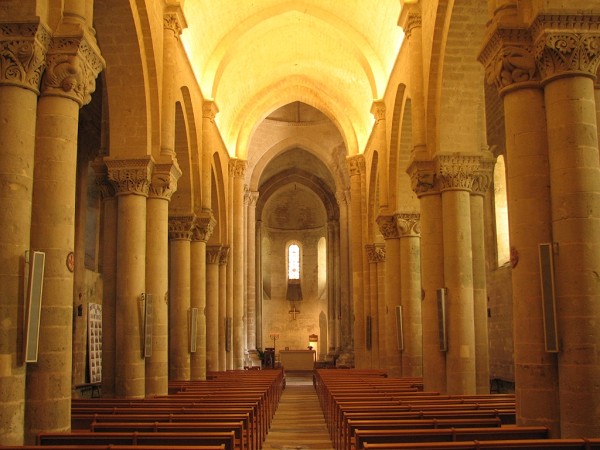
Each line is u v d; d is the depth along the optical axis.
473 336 15.30
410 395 13.75
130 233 15.02
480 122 16.80
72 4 9.62
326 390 17.25
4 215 8.59
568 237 9.06
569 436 8.70
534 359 9.21
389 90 23.22
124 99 15.39
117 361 14.61
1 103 8.84
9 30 8.91
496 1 10.08
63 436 7.59
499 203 24.73
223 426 8.37
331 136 42.34
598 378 8.72
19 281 8.59
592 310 8.85
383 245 29.08
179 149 20.73
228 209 31.20
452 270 15.48
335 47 27.95
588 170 9.15
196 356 22.53
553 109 9.44
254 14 24.77
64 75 9.42
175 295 20.81
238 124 32.28
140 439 7.49
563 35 9.34
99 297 24.75
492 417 9.75
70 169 9.53
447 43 15.59
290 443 14.26
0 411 8.24
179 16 17.19
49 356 9.03
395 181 22.77
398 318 21.88
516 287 9.54
